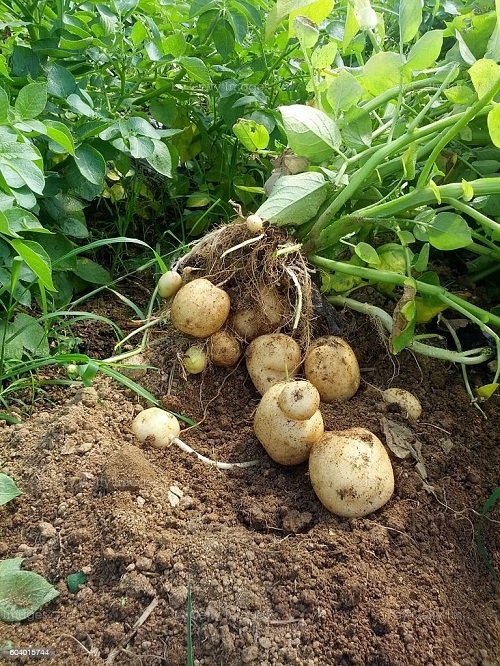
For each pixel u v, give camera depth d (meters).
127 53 0.76
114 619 0.42
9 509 0.50
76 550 0.46
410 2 0.57
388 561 0.45
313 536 0.46
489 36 0.60
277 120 0.75
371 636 0.41
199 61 0.69
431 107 0.63
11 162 0.48
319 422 0.50
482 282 0.77
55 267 0.66
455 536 0.49
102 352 0.67
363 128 0.60
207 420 0.58
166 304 0.64
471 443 0.56
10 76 0.64
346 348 0.57
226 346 0.59
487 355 0.60
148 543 0.45
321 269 0.63
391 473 0.48
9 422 0.59
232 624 0.41
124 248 0.82
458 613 0.43
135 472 0.49
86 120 0.68
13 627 0.42
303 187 0.58
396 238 0.72
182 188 0.84
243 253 0.59
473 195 0.55
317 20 0.62
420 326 0.69
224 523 0.48
